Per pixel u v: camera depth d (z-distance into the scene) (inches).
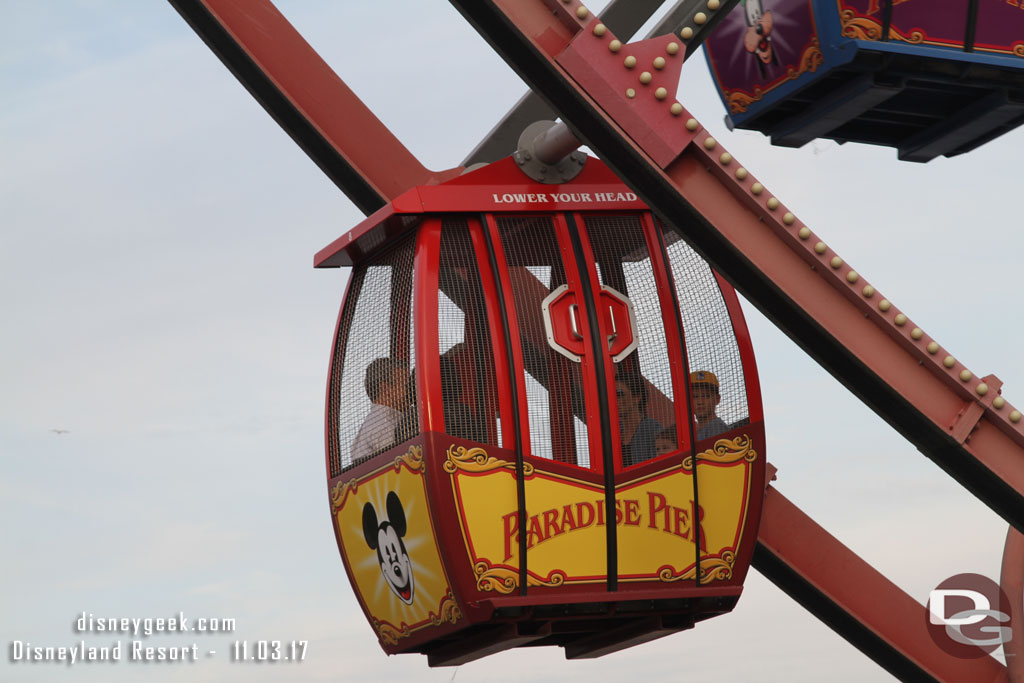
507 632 541.6
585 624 565.6
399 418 548.7
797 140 597.9
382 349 567.8
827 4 529.0
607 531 534.3
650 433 549.3
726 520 557.0
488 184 556.4
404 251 564.4
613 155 501.0
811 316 506.3
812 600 690.2
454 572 517.0
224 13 665.6
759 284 510.3
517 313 540.4
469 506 519.5
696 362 565.3
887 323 509.4
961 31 540.4
